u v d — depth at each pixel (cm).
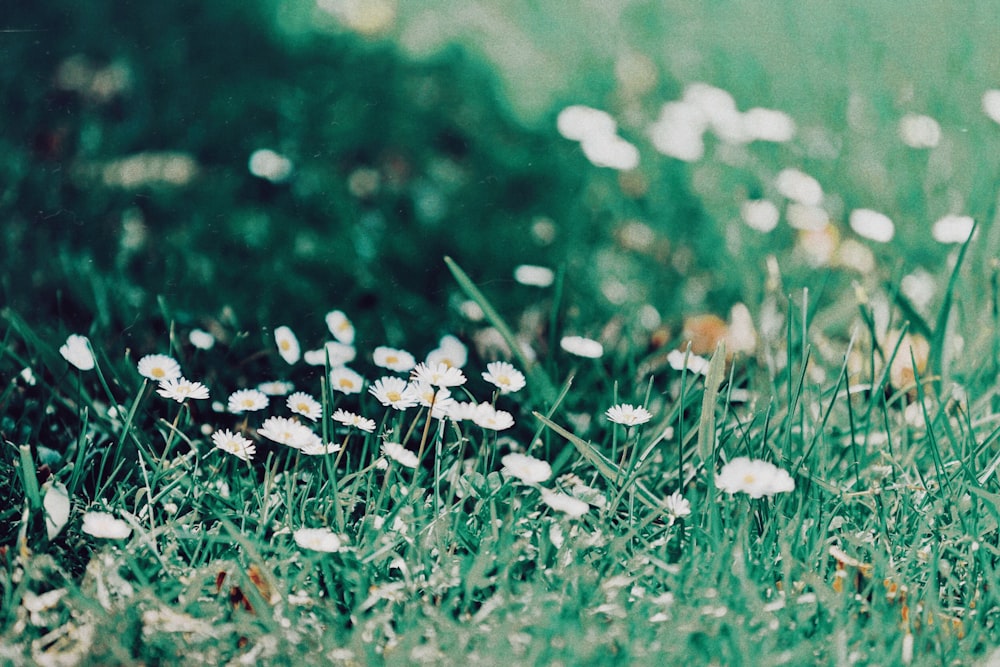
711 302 143
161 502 123
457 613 119
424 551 120
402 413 125
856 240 149
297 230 148
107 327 136
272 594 118
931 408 130
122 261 143
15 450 125
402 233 148
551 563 121
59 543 120
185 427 128
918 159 157
